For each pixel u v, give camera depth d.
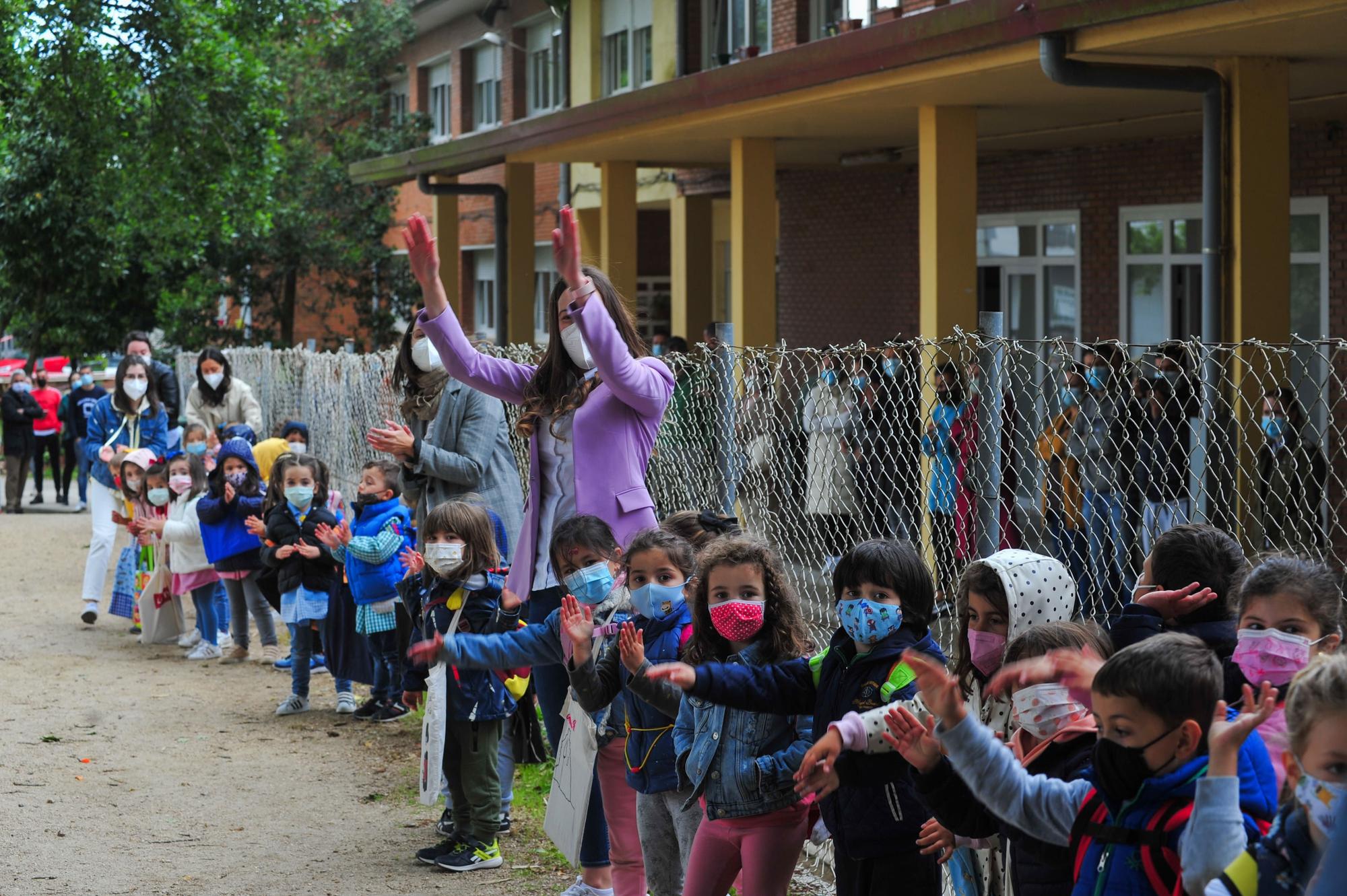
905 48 9.64
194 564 10.19
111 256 26.17
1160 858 2.82
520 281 20.11
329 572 8.60
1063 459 6.63
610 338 5.00
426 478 6.76
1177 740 2.78
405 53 30.44
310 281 29.95
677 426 7.31
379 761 7.56
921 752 3.24
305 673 8.61
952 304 11.05
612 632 4.78
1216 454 7.27
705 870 4.35
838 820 3.92
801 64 10.75
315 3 23.66
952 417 6.72
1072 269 16.00
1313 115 11.98
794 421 7.25
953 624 5.65
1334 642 3.26
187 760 7.58
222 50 21.16
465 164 19.08
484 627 5.76
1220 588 3.68
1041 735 3.34
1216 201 8.91
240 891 5.62
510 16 25.67
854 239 19.02
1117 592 6.39
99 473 11.50
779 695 4.02
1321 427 11.97
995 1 8.65
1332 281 12.52
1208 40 8.12
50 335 27.41
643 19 21.19
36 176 25.80
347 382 12.70
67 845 6.18
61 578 14.06
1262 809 2.83
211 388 12.28
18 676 9.65
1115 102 11.01
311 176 28.09
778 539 7.19
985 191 17.41
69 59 20.08
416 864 5.96
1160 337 14.66
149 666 10.01
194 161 21.39
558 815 5.21
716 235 21.67
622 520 5.27
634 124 13.80
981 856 3.97
